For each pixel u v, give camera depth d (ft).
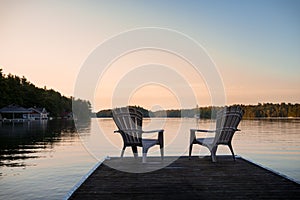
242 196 10.44
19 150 43.14
